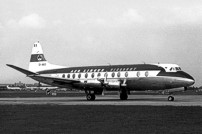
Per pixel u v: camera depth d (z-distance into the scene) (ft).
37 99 307.78
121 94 277.23
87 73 285.23
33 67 326.65
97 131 95.04
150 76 255.29
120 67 272.10
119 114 137.69
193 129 96.94
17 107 178.29
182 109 154.81
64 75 298.76
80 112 147.43
